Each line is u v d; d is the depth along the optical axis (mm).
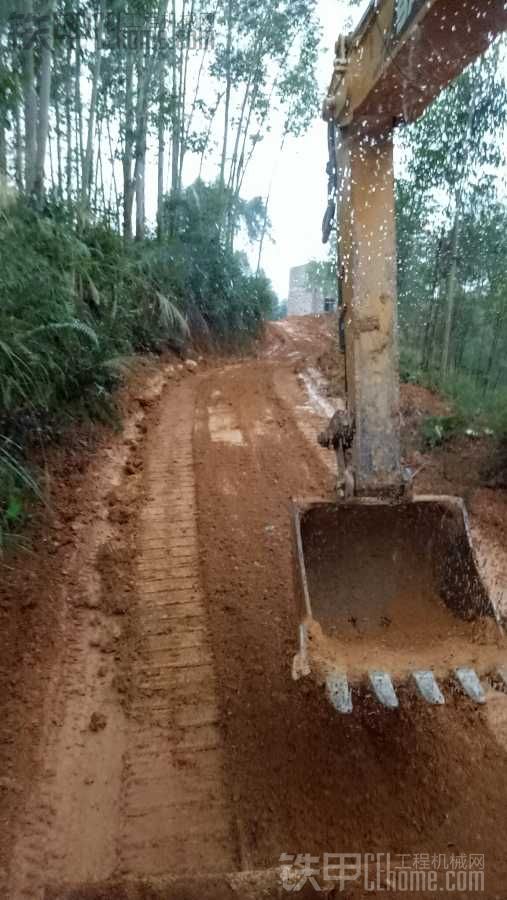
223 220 17125
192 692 3691
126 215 12125
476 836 2879
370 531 3721
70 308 6184
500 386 7387
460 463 6582
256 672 3795
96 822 2938
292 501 3658
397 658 2957
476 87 6426
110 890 2582
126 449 6875
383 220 3447
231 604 4395
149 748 3332
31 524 5023
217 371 12250
